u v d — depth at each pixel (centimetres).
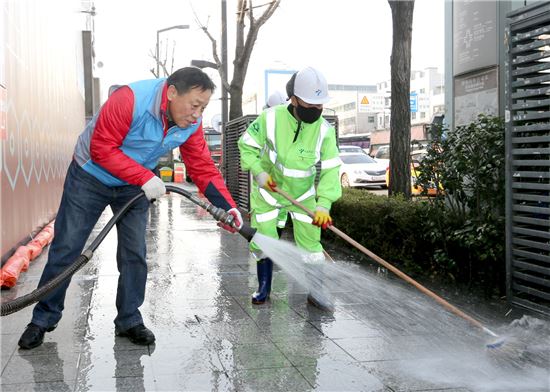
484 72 637
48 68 1002
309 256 494
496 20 616
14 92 682
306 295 535
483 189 544
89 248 347
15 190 679
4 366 361
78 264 338
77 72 1766
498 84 617
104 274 614
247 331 430
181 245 818
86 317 462
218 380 342
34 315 397
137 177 365
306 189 483
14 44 687
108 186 392
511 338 381
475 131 548
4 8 625
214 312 479
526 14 471
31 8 820
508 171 494
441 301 395
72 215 388
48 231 842
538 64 476
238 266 665
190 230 981
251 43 1409
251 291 548
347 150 2370
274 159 475
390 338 416
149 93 370
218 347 396
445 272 600
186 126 382
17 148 697
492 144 534
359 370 357
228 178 1285
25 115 757
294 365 365
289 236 910
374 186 2066
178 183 2538
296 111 455
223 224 423
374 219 688
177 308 490
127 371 355
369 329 436
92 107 2386
